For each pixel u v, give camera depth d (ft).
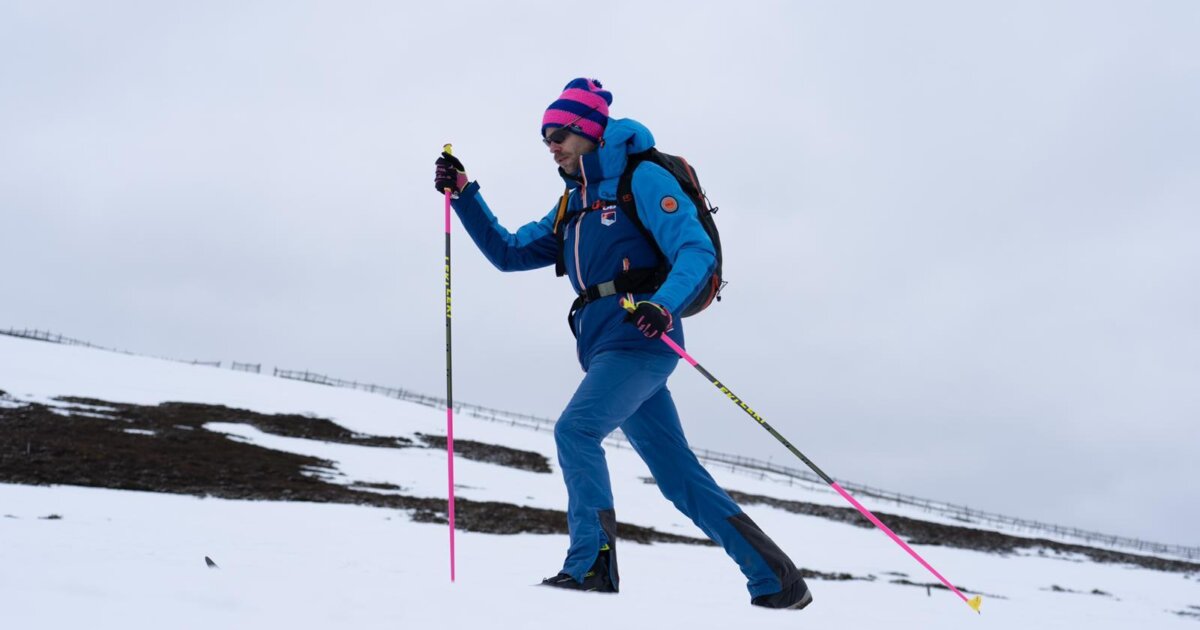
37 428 66.33
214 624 4.91
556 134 11.22
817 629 7.90
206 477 59.57
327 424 92.43
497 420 125.08
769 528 77.36
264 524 41.81
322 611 5.62
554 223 12.44
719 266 11.05
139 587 5.58
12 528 19.48
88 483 52.08
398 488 67.15
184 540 27.32
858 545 74.69
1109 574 80.23
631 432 11.55
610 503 10.27
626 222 10.98
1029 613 28.32
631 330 10.75
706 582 31.71
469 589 7.28
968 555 80.07
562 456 10.44
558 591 8.34
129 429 72.54
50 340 127.65
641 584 25.44
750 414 10.21
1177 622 26.09
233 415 87.81
